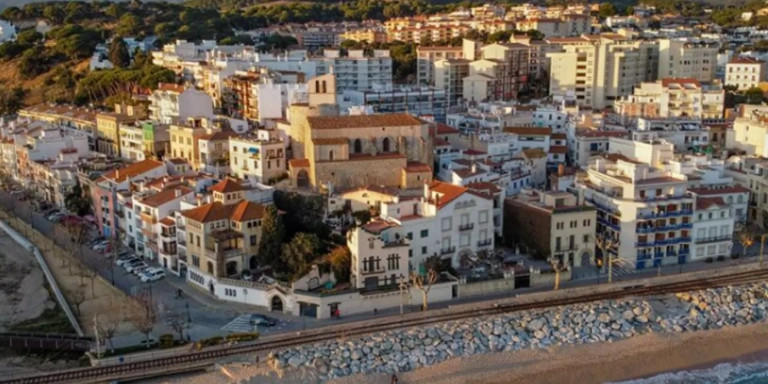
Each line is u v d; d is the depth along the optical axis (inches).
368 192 7790.4
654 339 6314.0
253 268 7199.8
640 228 7559.1
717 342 6333.7
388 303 6653.5
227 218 7190.0
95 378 5506.9
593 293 6899.6
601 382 5738.2
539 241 7559.1
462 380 5664.4
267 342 5949.8
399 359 5831.7
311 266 6825.8
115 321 6412.4
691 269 7564.0
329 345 5940.0
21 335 6166.3
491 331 6205.7
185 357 5748.0
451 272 7086.6
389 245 6737.2
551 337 6235.2
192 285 7278.5
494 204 7839.6
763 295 7003.0
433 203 7209.6
